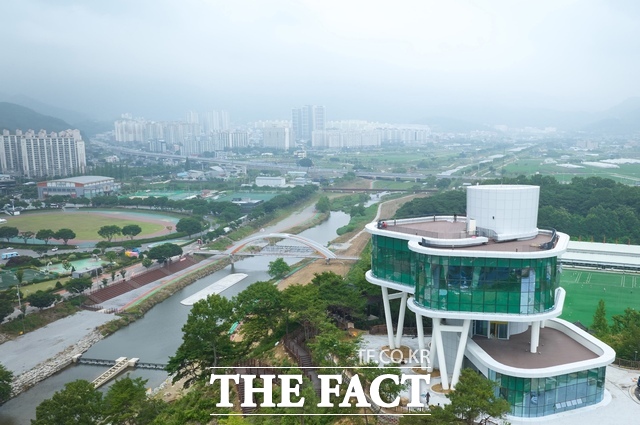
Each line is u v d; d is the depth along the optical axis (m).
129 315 165.88
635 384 79.75
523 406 69.56
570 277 180.88
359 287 112.00
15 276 191.50
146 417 79.81
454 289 73.94
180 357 89.81
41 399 115.75
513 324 84.12
